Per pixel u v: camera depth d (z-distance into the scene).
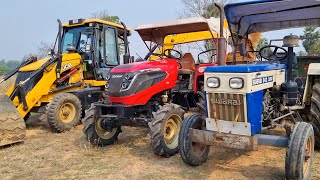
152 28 6.41
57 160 4.76
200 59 6.82
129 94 4.82
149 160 4.67
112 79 5.01
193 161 4.17
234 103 3.72
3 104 5.81
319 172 4.02
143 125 4.87
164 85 5.26
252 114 3.70
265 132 5.11
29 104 6.76
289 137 3.49
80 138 6.07
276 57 4.97
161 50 7.06
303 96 4.81
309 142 3.66
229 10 5.18
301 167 3.39
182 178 3.92
